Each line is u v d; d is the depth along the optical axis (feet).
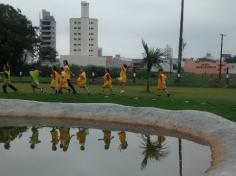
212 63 266.57
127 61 312.71
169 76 183.32
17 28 211.20
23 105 77.10
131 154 49.85
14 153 50.49
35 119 73.67
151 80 162.91
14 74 217.15
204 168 42.57
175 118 63.62
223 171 35.91
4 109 76.69
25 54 223.71
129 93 94.79
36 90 102.58
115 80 154.51
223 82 150.51
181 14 137.90
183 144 54.44
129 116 69.05
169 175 40.29
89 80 157.48
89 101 78.18
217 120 57.93
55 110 74.79
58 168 42.96
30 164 44.68
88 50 369.71
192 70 267.59
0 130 65.36
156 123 65.31
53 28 404.16
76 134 62.44
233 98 84.23
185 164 44.37
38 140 58.44
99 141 57.62
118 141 57.41
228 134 52.03
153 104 73.26
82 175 40.22
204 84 143.54
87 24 368.68
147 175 40.24
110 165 44.27
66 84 88.94
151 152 50.60
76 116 72.74
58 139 59.00
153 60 101.04
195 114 61.87
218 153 46.85
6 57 211.41
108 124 69.10
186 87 132.77
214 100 77.10
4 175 40.14
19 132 63.98
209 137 54.44
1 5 214.28
